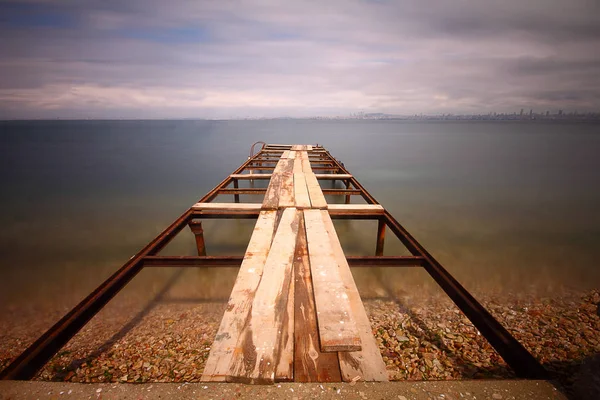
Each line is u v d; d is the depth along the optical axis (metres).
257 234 3.98
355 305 2.49
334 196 15.34
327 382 1.68
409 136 73.25
